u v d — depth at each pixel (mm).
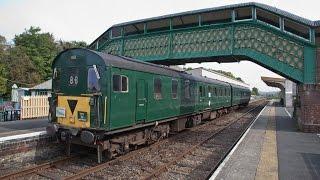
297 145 13195
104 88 10484
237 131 19328
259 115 29609
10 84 50156
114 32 25562
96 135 10445
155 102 13789
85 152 12203
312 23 17422
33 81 54969
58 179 8992
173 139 16031
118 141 11391
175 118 16375
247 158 10656
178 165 10891
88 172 9578
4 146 10273
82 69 11031
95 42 25172
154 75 13688
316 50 17484
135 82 12156
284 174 8812
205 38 20406
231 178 8328
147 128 13633
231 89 32656
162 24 23562
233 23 19484
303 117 17469
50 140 11898
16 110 21344
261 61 18781
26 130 14516
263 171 9047
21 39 67000
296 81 18734
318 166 9727
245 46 19234
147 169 10289
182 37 21188
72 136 10969
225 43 19750
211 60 22656
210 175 9219
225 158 10695
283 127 19594
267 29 18641
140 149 13023
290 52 18094
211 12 20359
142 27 24250
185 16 21375
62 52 11602
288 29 21312
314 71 17469
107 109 10492
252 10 19047
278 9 18125
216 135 17594
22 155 10852
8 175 8859
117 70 11039
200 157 12117
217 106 26297
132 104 11922
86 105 10719
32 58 61188
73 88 11188
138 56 22891
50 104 11789
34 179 9070
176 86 16281
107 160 11148
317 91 17312
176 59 21688
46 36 68625
